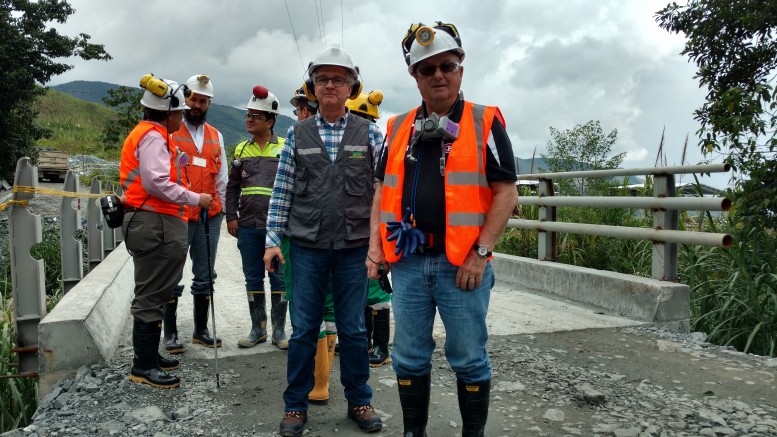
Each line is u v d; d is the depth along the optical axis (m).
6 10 25.73
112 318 4.88
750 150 6.04
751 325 5.30
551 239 7.32
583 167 14.68
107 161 40.88
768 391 3.83
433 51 2.57
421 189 2.66
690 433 3.20
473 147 2.57
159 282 3.93
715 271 5.88
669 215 5.71
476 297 2.64
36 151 27.11
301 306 3.27
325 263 3.26
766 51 7.60
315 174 3.26
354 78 3.34
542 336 5.09
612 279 5.98
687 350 4.70
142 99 3.92
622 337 5.05
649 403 3.62
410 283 2.72
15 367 4.51
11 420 4.22
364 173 3.30
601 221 7.61
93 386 3.78
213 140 4.87
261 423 3.38
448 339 2.71
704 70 8.09
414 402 2.85
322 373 3.66
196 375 4.16
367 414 3.33
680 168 5.48
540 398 3.73
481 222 2.58
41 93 27.44
